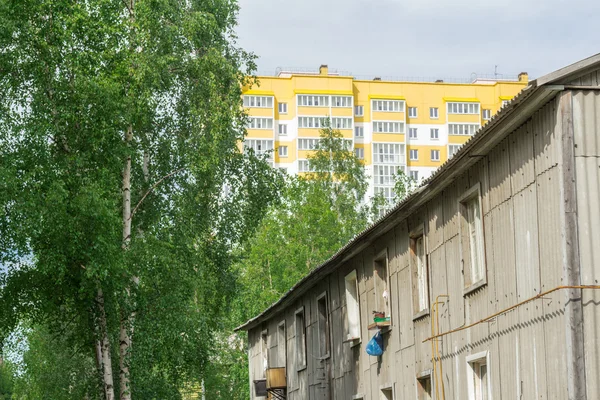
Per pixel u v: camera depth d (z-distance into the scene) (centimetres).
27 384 3541
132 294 2577
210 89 2727
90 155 2475
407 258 2139
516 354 1526
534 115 1455
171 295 2636
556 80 1358
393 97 10688
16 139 2389
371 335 2427
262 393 3728
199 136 2775
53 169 2394
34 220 2267
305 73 10919
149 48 2608
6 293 2492
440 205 1917
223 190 3131
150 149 2869
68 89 2444
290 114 10475
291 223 5228
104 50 2544
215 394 5162
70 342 2722
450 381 1855
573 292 1326
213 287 3069
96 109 2450
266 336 3947
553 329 1383
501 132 1538
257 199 3133
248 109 3095
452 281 1845
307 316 3144
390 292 2269
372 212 6097
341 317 2725
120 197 2773
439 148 10800
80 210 2350
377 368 2386
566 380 1334
